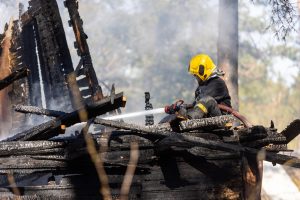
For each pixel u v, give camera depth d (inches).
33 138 417.7
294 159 434.9
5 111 695.7
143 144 418.9
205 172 423.5
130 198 422.0
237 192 422.6
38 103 714.2
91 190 423.5
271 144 459.2
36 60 726.5
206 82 477.7
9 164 415.8
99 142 413.1
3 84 375.9
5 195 421.4
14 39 722.2
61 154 417.7
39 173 432.8
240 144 427.2
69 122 405.7
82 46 679.1
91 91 660.7
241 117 450.0
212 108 438.9
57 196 425.4
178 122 412.2
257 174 467.5
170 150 422.6
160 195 422.0
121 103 388.2
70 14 689.6
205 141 409.4
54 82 669.3
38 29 693.3
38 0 693.9
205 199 421.7
